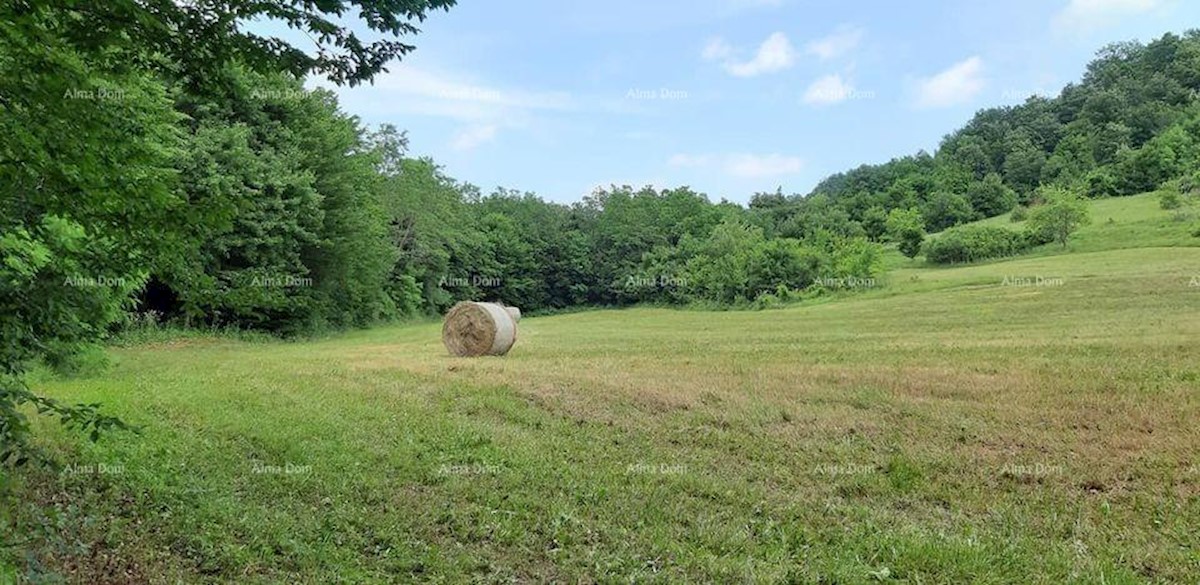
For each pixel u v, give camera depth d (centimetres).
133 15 345
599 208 6862
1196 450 719
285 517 530
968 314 2281
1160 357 1180
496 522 550
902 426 853
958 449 764
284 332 2816
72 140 350
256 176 2441
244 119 2667
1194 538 533
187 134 2195
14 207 370
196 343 2217
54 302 388
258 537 494
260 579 436
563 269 6406
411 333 3002
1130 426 812
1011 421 855
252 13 393
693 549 509
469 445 780
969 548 506
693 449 786
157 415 866
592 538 529
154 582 423
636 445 799
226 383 1148
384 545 504
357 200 3238
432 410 954
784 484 674
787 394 1033
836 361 1384
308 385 1135
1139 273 2728
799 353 1551
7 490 457
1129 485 647
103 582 418
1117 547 520
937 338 1742
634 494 627
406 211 4628
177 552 468
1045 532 554
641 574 466
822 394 1025
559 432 859
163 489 566
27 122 342
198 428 808
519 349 1866
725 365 1358
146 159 395
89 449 647
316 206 2741
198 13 384
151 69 417
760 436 828
